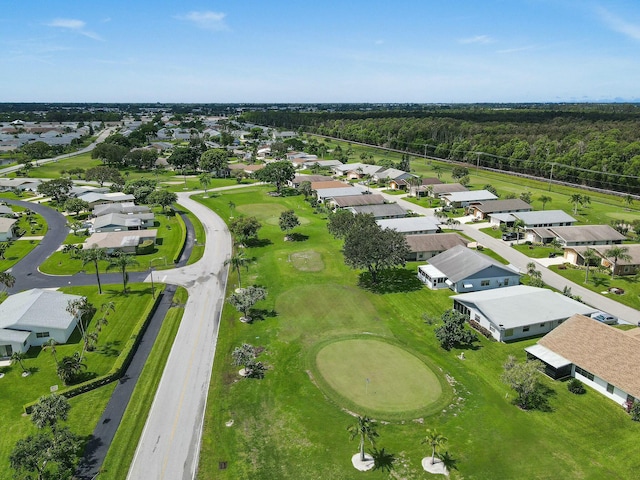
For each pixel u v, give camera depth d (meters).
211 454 43.47
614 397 50.72
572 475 40.56
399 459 42.38
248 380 55.09
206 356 60.47
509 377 49.62
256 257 99.00
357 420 47.78
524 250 102.81
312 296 78.75
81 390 52.47
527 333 65.00
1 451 43.12
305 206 146.38
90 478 40.41
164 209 140.25
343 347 62.38
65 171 197.62
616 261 86.75
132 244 101.50
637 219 123.38
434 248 95.56
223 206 147.12
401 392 52.44
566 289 77.50
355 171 195.62
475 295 73.19
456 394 52.16
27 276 88.56
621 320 69.19
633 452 43.19
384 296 78.88
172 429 46.81
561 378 55.00
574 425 47.00
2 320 63.59
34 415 43.00
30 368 57.69
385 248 79.06
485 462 42.00
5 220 117.62
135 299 77.88
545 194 159.00
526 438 45.09
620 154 173.50
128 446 44.34
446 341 61.34
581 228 105.12
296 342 63.91
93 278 87.69
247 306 68.19
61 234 117.00
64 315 66.81
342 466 41.56
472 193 146.00
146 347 62.88
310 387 53.47
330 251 102.12
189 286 83.88
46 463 39.66
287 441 44.97
